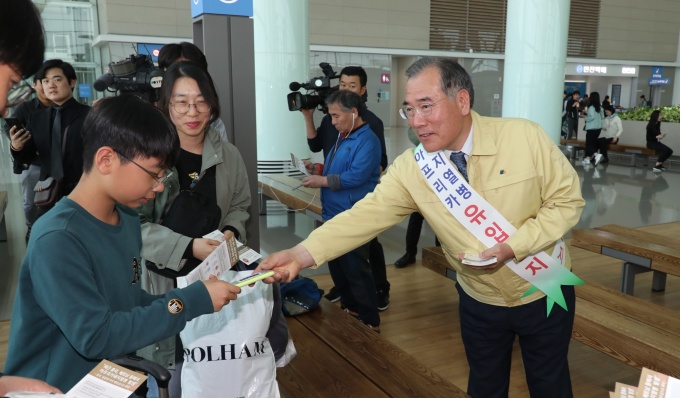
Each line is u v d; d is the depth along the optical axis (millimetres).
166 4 11719
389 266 4477
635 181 8664
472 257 1496
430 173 1639
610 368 2840
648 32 18641
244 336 1581
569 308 1719
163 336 1183
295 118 6094
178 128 1872
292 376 2043
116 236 1230
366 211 1765
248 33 2641
